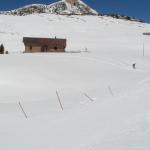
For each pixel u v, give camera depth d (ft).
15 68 145.69
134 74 153.99
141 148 27.02
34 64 157.07
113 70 162.30
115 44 334.24
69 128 52.19
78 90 118.73
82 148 36.27
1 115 80.69
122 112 50.01
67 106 87.97
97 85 127.65
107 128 42.14
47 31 440.45
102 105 63.87
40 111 84.28
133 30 506.07
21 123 67.31
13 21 498.28
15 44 311.47
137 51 285.02
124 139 31.32
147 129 31.89
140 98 55.72
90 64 170.91
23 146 48.14
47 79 134.21
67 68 155.63
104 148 31.19
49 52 227.81
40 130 56.59
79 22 538.88
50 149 42.96
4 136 55.98
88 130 46.93
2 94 112.27
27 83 126.62
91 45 320.50
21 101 102.37
